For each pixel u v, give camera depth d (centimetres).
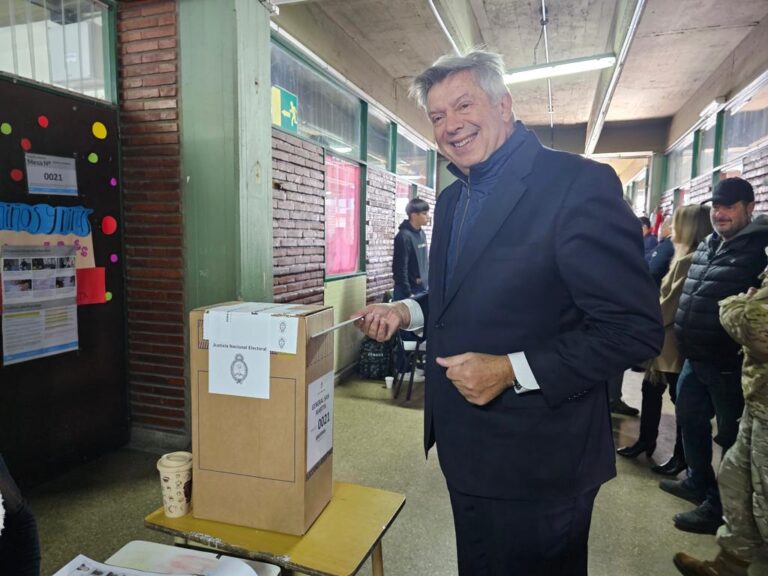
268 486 112
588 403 101
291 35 348
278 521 112
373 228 521
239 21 259
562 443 98
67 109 247
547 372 91
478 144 105
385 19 411
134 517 218
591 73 620
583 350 90
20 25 228
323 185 402
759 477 147
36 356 238
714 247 208
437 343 111
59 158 244
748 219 199
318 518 118
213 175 270
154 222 281
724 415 203
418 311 132
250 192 276
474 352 102
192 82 268
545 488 99
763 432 145
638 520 220
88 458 270
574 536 102
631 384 439
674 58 510
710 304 200
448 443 109
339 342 439
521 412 99
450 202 122
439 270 118
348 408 366
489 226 100
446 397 110
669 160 806
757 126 431
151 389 290
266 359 108
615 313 89
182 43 267
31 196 231
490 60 105
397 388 392
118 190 280
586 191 93
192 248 277
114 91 276
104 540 201
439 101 106
